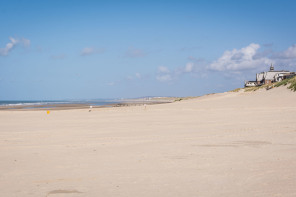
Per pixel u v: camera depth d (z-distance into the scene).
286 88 50.28
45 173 8.03
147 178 7.31
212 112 29.83
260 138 13.27
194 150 10.86
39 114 36.66
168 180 7.07
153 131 17.06
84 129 19.03
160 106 45.94
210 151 10.59
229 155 9.80
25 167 8.80
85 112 37.84
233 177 7.14
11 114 37.34
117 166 8.67
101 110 43.03
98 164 9.00
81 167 8.65
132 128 18.88
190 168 8.19
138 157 9.89
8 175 7.89
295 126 16.95
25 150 11.77
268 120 20.55
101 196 6.06
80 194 6.22
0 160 9.84
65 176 7.68
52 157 10.23
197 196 5.87
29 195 6.20
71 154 10.73
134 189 6.45
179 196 5.91
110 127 19.83
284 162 8.52
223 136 14.24
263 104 36.28
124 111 36.94
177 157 9.70
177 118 25.11
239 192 6.02
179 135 15.08
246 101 42.22
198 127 18.39
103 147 12.09
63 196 6.11
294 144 11.57
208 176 7.31
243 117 23.55
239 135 14.39
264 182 6.63
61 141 14.05
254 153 10.01
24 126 22.05
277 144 11.66
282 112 25.77
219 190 6.20
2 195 6.22
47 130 18.97
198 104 44.03
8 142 13.99
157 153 10.47
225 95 70.81
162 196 5.94
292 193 5.82
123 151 11.08
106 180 7.23
